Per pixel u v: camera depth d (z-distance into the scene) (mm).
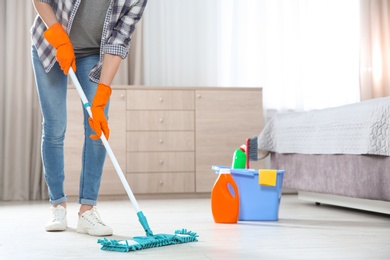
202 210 2984
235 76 4469
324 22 4645
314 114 3045
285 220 2445
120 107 3947
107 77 1813
